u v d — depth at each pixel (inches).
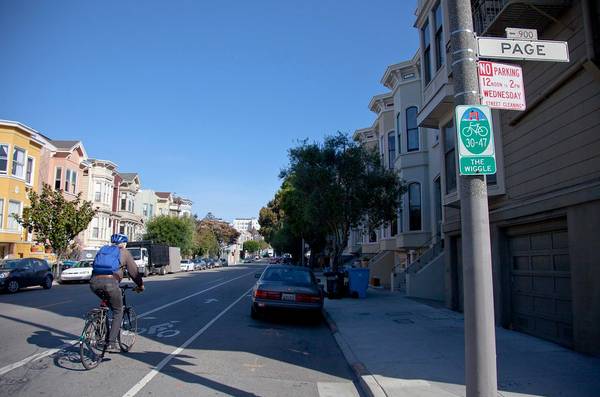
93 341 284.8
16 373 262.7
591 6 297.3
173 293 811.4
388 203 785.6
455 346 353.7
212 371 283.6
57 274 1143.6
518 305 407.8
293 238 2079.2
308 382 272.2
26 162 1275.8
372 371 281.4
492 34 371.6
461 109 179.3
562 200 327.9
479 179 175.9
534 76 372.8
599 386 241.9
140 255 1475.1
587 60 295.0
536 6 329.1
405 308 593.9
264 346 368.2
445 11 500.1
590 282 301.6
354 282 740.7
